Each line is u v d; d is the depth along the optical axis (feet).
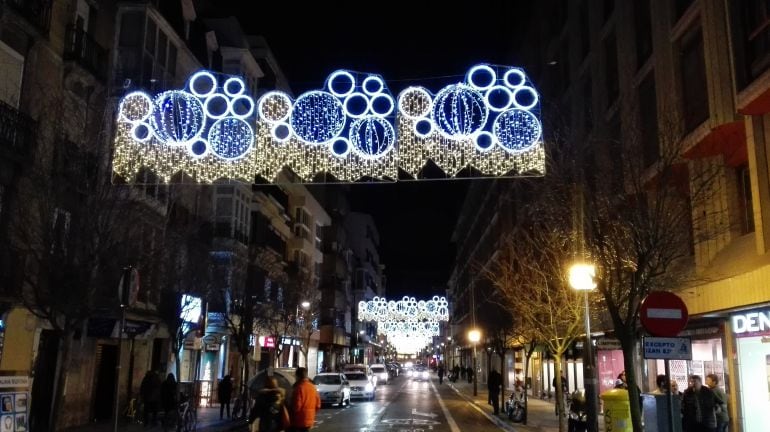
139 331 74.59
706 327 59.62
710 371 60.13
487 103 41.37
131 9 81.05
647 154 62.28
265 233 137.69
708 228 54.90
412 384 223.30
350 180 49.65
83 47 68.28
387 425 77.97
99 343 75.20
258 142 52.21
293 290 130.52
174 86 91.04
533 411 100.89
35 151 51.39
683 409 43.60
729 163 53.98
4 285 50.60
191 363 105.09
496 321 117.50
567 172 53.93
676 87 59.72
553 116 74.54
